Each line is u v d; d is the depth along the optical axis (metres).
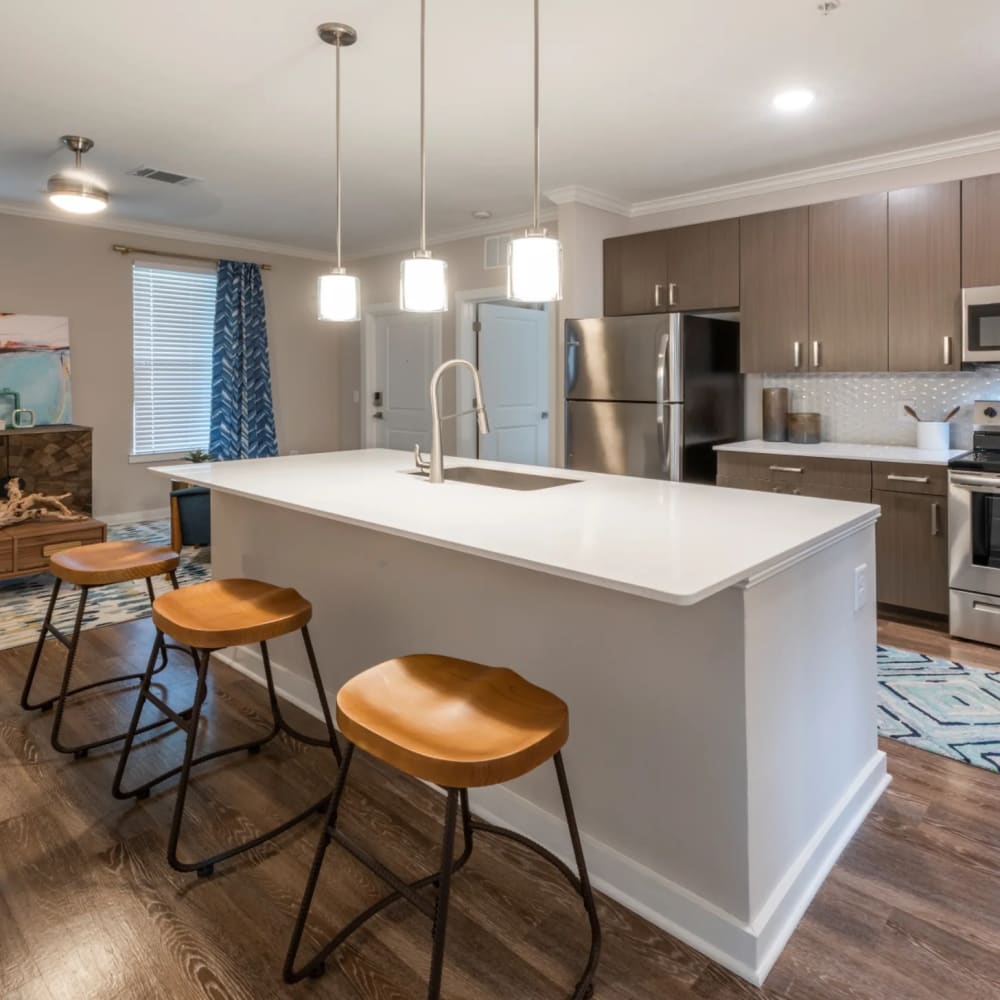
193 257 6.28
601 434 4.68
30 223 5.47
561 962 1.61
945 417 4.12
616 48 2.88
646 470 4.48
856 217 4.03
